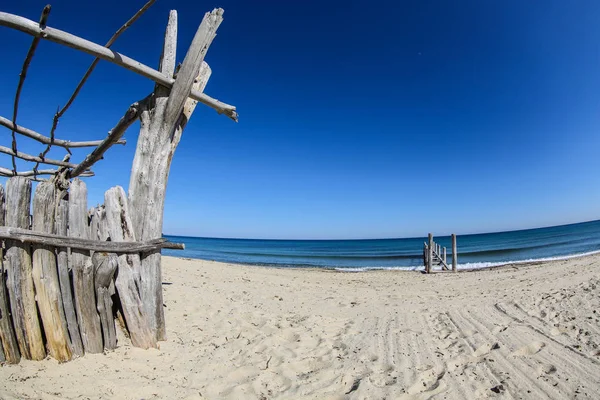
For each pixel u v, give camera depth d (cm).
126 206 347
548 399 292
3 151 475
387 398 296
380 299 767
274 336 457
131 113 360
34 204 292
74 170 489
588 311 563
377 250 4503
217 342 420
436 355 400
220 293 727
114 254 332
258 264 2498
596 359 373
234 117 435
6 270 283
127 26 287
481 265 1891
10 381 250
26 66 293
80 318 311
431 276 1371
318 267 2198
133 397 271
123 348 335
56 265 301
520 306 629
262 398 295
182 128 393
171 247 371
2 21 250
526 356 390
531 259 2098
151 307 357
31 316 283
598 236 4031
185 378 315
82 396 255
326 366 370
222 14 358
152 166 361
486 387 316
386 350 418
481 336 462
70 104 370
